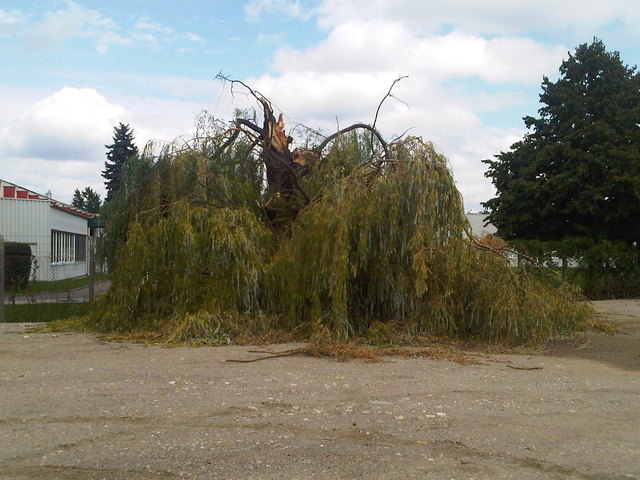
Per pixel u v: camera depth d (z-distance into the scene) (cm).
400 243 1053
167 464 462
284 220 1277
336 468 461
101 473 443
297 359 889
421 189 1055
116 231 1331
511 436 544
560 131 2722
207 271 1109
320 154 1362
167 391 684
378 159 1161
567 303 1149
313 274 1042
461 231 1080
